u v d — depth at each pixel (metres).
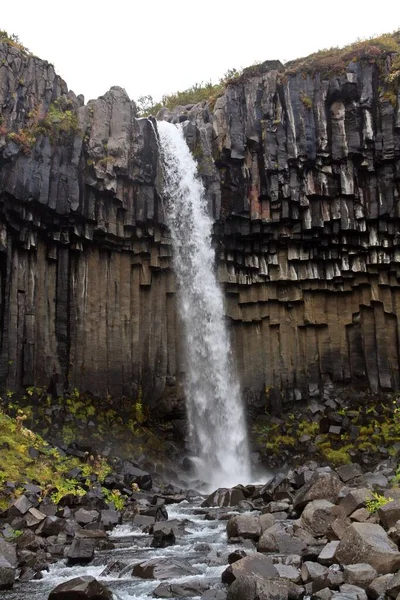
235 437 21.00
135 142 20.48
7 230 17.19
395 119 21.02
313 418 20.95
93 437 17.25
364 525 7.92
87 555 8.52
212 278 21.77
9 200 16.89
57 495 12.11
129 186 20.28
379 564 7.13
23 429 14.94
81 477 13.82
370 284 22.11
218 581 7.31
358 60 21.84
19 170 17.11
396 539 7.84
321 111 21.64
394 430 19.56
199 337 21.17
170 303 21.05
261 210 21.50
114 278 20.17
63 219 18.53
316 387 21.62
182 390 20.34
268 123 21.75
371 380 21.44
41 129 18.03
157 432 19.48
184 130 22.20
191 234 21.30
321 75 22.00
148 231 20.50
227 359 21.72
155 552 8.88
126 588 7.17
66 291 18.84
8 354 16.72
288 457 19.81
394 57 21.69
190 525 10.80
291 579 7.12
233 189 21.48
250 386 21.84
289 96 21.89
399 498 9.97
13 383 16.73
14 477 12.34
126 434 18.30
